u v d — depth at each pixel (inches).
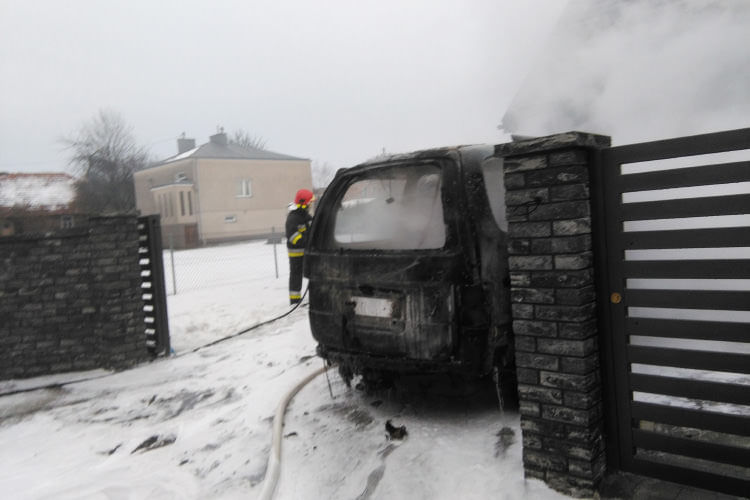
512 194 111.7
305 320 299.6
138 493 139.9
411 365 140.3
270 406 177.0
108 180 1806.1
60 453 172.9
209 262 818.2
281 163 1793.8
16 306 267.1
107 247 258.7
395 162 151.8
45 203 1481.3
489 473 119.3
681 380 102.9
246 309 363.9
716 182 96.2
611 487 107.0
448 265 133.3
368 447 139.7
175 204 1678.2
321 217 163.8
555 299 107.3
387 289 142.9
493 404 155.9
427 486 119.0
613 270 107.1
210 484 138.1
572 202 104.6
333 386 185.0
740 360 97.0
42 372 267.4
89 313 267.0
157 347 271.3
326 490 124.3
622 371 108.2
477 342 132.8
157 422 188.2
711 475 101.8
